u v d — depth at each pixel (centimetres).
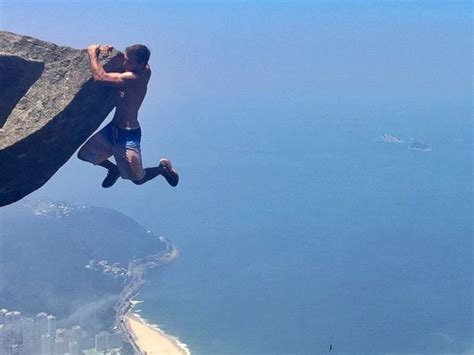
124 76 1022
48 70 1004
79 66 1012
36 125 973
